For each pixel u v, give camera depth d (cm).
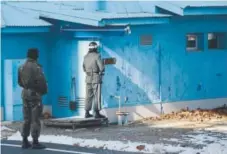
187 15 2214
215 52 2409
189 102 2325
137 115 2172
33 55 1538
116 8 2206
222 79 2433
